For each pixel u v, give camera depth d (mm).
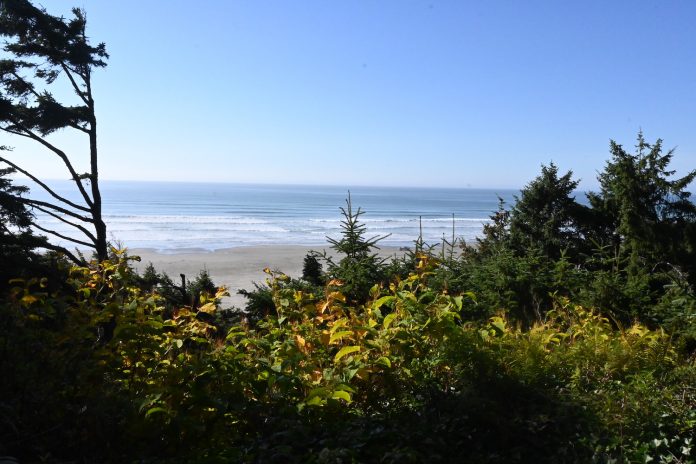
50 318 4293
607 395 4133
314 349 4543
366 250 8922
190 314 4816
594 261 10570
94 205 19547
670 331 6047
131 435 3605
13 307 4016
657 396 4211
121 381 4156
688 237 13953
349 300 8266
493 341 4688
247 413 3789
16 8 17203
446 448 3580
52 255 9641
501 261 8672
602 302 7672
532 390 4160
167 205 137125
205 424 3693
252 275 41062
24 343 3721
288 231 78938
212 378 3725
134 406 3695
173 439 3580
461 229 82625
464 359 4316
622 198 16156
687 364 5117
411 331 4520
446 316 4555
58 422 3574
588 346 5008
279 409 3873
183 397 3742
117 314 4363
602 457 3514
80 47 18469
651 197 15852
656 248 13914
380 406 4230
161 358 4293
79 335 4098
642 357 5059
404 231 76250
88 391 3830
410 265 9148
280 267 44938
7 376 3531
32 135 18469
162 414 3678
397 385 4262
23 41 18500
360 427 3764
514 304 7844
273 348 4344
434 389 4199
